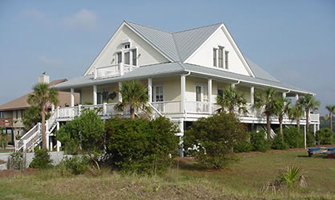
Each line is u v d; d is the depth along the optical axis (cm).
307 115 3847
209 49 3077
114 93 3147
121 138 1580
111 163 1709
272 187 1249
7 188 1286
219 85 3153
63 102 4531
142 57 3047
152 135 1616
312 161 2211
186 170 1806
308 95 3850
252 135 2866
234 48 3388
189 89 2830
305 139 3491
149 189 1160
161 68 2659
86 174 1573
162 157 1619
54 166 1772
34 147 2977
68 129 1653
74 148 1628
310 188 1329
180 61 2791
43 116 2920
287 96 4444
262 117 3244
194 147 1880
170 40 3288
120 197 1095
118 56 3262
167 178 1452
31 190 1244
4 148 3994
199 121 1858
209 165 1819
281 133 3191
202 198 1066
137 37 3102
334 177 1588
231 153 1833
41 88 2911
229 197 1073
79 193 1169
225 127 1794
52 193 1188
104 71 2947
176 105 2488
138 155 1585
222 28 3256
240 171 1764
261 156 2520
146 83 2862
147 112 2222
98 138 1672
